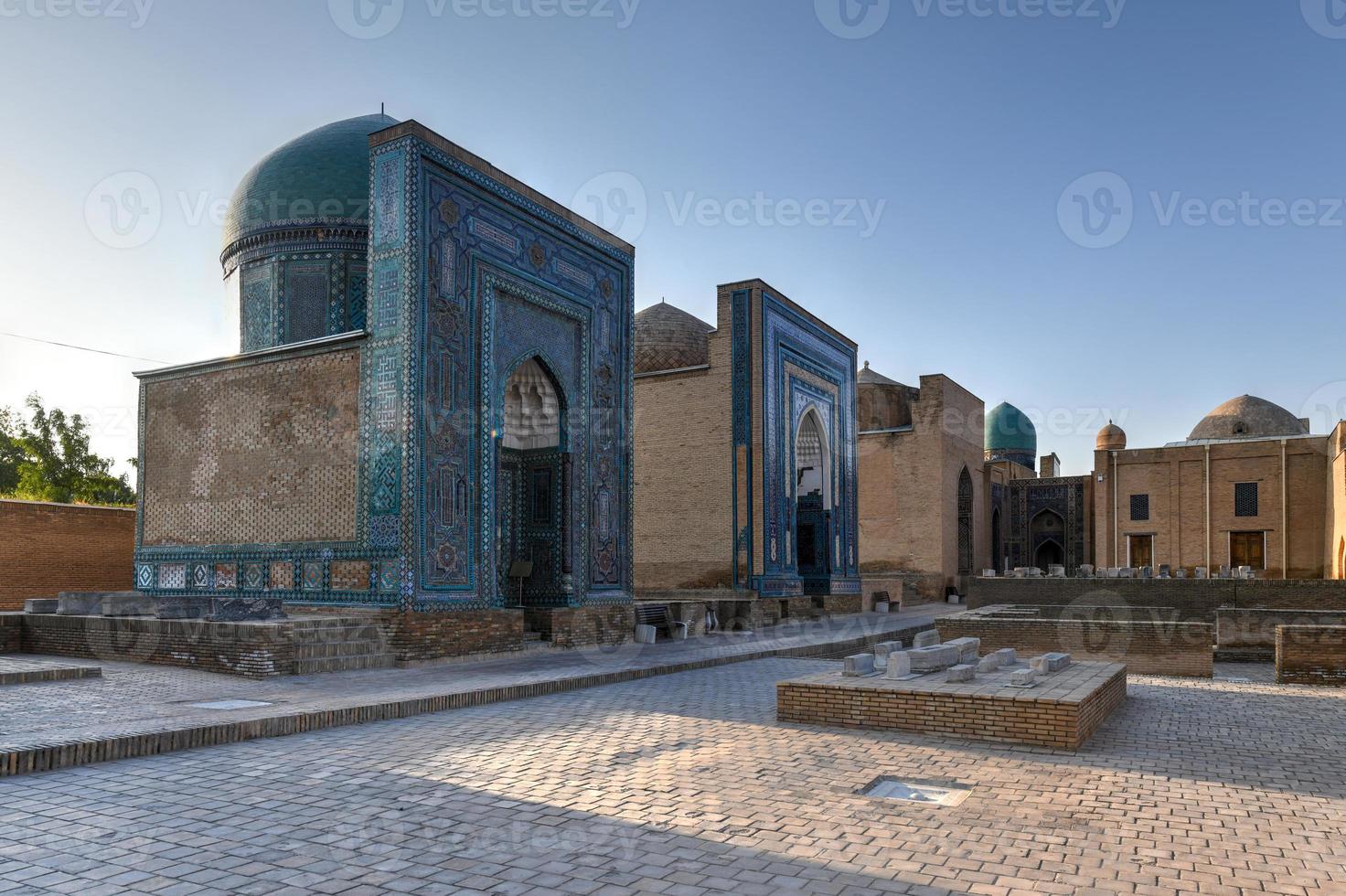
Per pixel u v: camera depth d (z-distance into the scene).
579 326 10.30
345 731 4.96
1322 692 6.97
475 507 8.63
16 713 4.98
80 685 6.25
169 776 3.85
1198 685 7.61
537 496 10.14
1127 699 6.45
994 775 3.95
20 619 8.25
